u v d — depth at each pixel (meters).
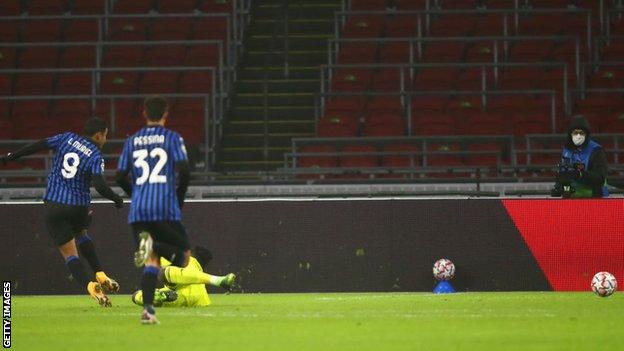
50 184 38.88
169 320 31.41
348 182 61.97
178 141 29.67
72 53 88.19
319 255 50.59
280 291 50.47
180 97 79.88
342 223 50.75
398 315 33.12
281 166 79.31
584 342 24.02
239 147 82.00
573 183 50.56
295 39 93.44
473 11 87.69
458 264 50.44
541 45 87.19
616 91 79.12
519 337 25.33
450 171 64.31
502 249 50.41
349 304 39.44
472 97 81.31
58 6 94.88
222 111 81.25
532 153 71.12
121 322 30.92
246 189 62.09
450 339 24.88
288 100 86.44
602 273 44.22
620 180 63.69
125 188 30.53
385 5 95.25
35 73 85.25
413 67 82.75
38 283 51.22
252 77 90.12
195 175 65.69
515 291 50.09
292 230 50.75
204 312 35.16
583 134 50.03
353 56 88.25
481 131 76.81
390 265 50.56
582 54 87.38
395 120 77.56
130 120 78.00
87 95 80.81
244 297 46.25
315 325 29.23
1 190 63.94
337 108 80.31
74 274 38.88
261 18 97.50
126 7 94.44
